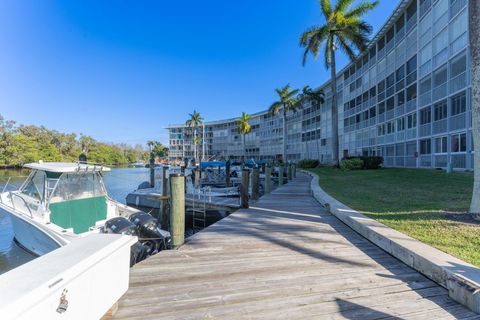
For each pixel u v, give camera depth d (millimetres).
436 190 9930
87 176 8211
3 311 1497
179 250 4723
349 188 11617
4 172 42031
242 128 72688
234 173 26344
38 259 2225
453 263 3393
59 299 1872
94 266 2295
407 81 25828
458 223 5172
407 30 25781
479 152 5617
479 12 5719
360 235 5461
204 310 2877
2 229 10992
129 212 8797
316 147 50812
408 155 26000
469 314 2730
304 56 26594
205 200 12508
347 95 39844
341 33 25203
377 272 3744
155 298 3113
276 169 25938
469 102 17750
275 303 3004
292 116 61875
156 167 54188
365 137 34844
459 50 18500
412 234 4648
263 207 8633
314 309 2883
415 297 3076
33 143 53781
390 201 8000
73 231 7238
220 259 4297
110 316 2756
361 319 2689
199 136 95250
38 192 8023
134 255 5277
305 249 4707
